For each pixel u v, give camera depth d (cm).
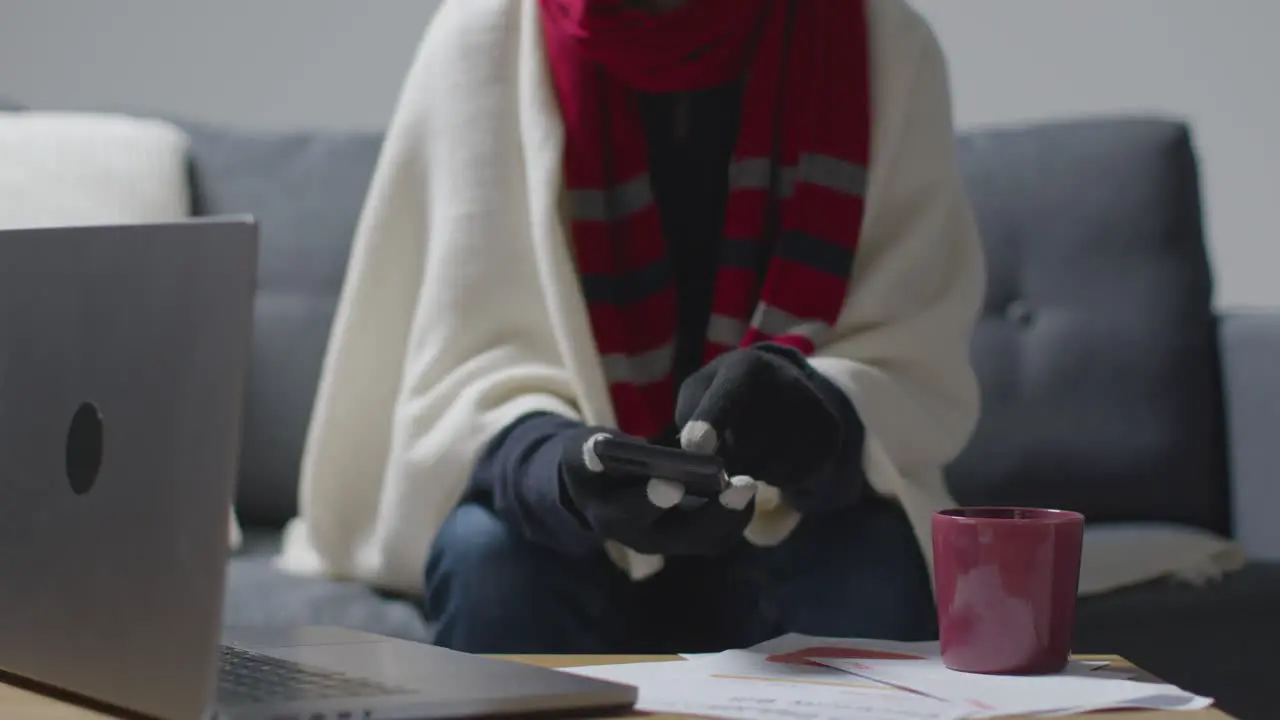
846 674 82
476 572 119
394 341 151
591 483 96
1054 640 81
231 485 65
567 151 143
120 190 185
